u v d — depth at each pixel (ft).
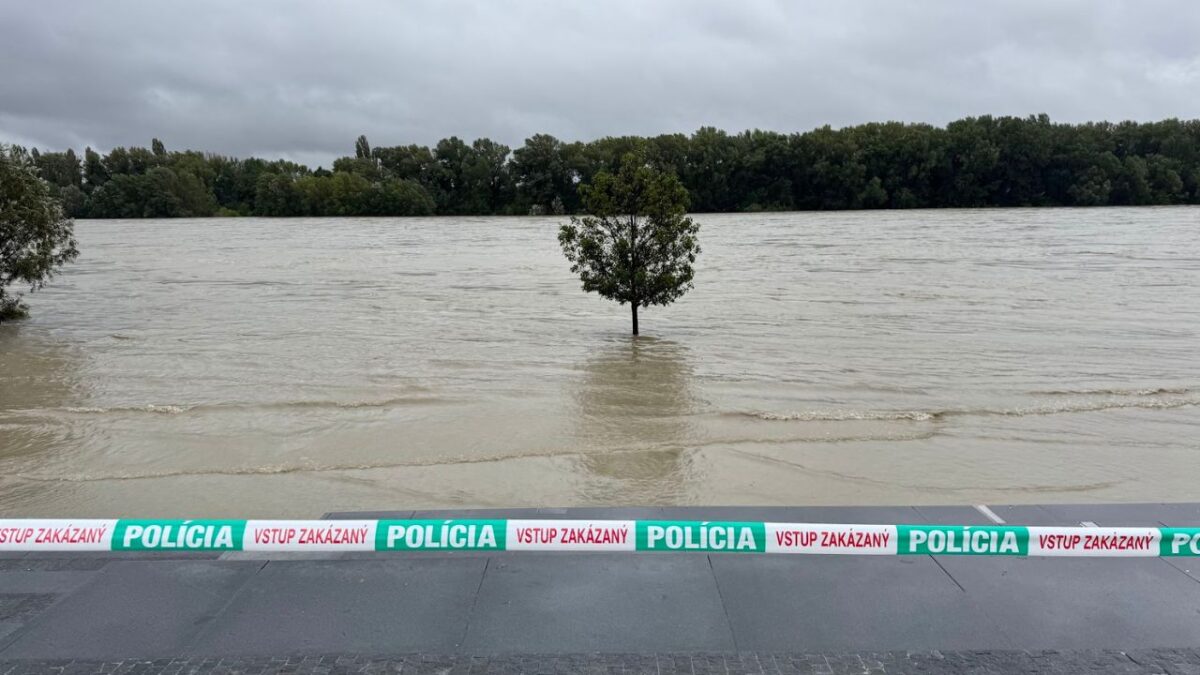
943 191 345.92
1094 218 257.96
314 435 33.53
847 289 93.04
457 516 17.75
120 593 14.32
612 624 13.26
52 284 106.42
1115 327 63.31
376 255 158.51
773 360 50.83
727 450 30.48
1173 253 137.49
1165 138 345.10
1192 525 16.87
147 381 45.29
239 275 119.14
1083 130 350.43
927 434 32.94
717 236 200.34
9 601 14.05
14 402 40.01
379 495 25.63
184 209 355.77
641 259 60.64
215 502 25.12
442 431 33.96
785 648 12.55
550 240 203.51
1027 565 15.37
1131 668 12.00
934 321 67.82
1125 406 37.78
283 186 363.35
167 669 12.03
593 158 361.10
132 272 124.98
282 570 15.19
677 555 15.79
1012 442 31.68
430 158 374.63
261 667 12.05
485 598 14.14
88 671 12.01
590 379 45.27
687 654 12.37
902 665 12.09
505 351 54.95
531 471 28.04
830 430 33.68
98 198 350.64
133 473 28.40
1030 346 55.16
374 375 46.70
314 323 69.87
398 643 12.70
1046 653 12.39
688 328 65.46
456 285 103.45
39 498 25.62
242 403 39.45
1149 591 14.33
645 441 32.04
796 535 12.80
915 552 12.84
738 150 347.15
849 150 337.93
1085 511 17.81
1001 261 127.13
